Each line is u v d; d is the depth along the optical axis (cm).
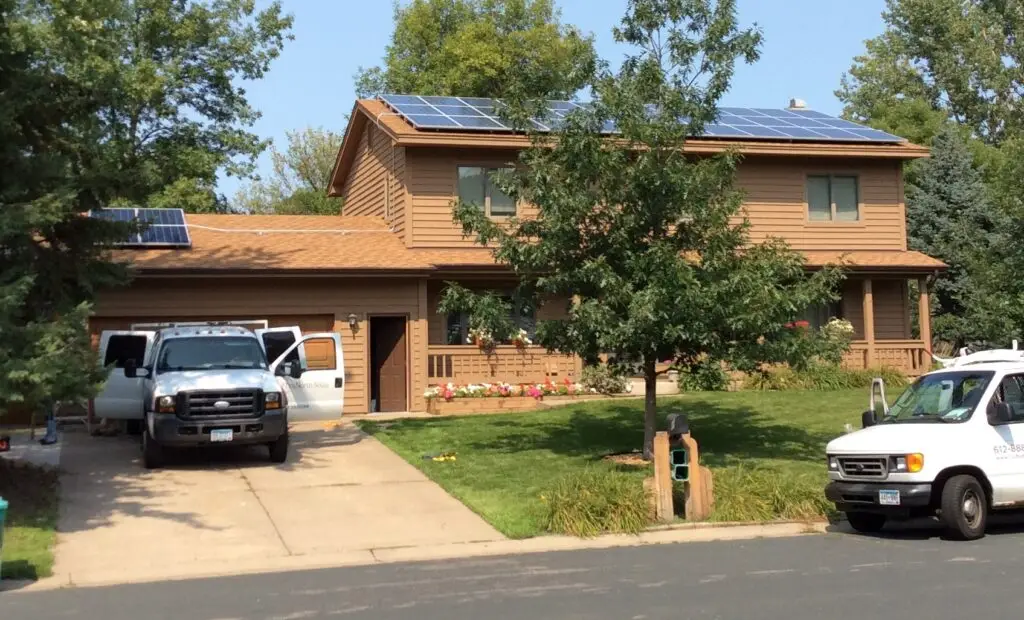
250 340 1577
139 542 1048
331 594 835
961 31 4622
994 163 3497
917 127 3675
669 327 1351
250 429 1423
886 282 2620
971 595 777
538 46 3975
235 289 2023
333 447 1630
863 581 841
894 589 805
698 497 1157
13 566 912
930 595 780
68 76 1320
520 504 1197
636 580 865
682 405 2034
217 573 940
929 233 3111
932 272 2447
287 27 3419
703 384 1507
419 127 2228
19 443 1664
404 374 2166
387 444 1644
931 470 1035
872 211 2566
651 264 1389
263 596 833
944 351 2938
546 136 1507
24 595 852
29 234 1265
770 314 1372
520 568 932
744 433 1722
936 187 3162
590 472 1226
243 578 916
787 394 2161
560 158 1453
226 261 2011
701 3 1449
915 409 1166
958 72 4603
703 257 1423
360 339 2102
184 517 1155
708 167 1440
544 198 1426
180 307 1983
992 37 4634
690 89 1465
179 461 1498
